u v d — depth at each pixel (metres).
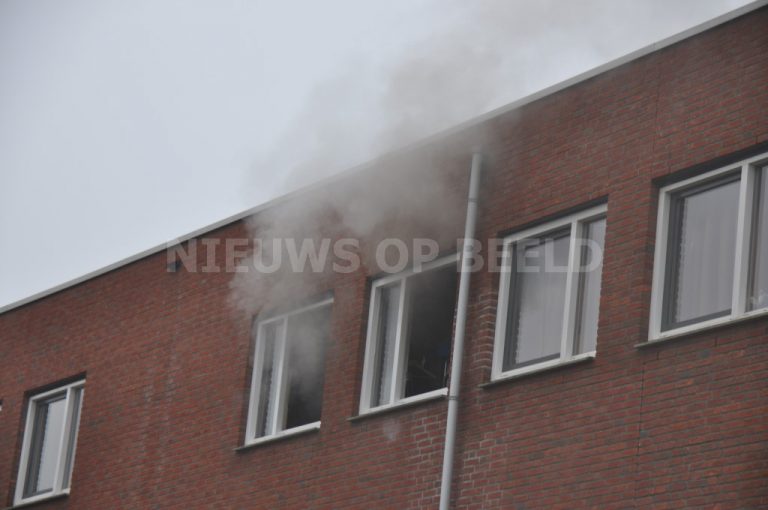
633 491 17.64
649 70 19.53
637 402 18.02
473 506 19.61
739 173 18.23
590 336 19.36
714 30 18.86
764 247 17.72
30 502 28.12
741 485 16.58
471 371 20.44
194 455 24.92
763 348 16.91
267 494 23.09
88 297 28.92
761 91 18.05
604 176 19.62
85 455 27.45
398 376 21.94
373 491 21.25
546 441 18.95
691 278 18.38
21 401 29.44
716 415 17.11
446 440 19.98
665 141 18.98
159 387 26.38
